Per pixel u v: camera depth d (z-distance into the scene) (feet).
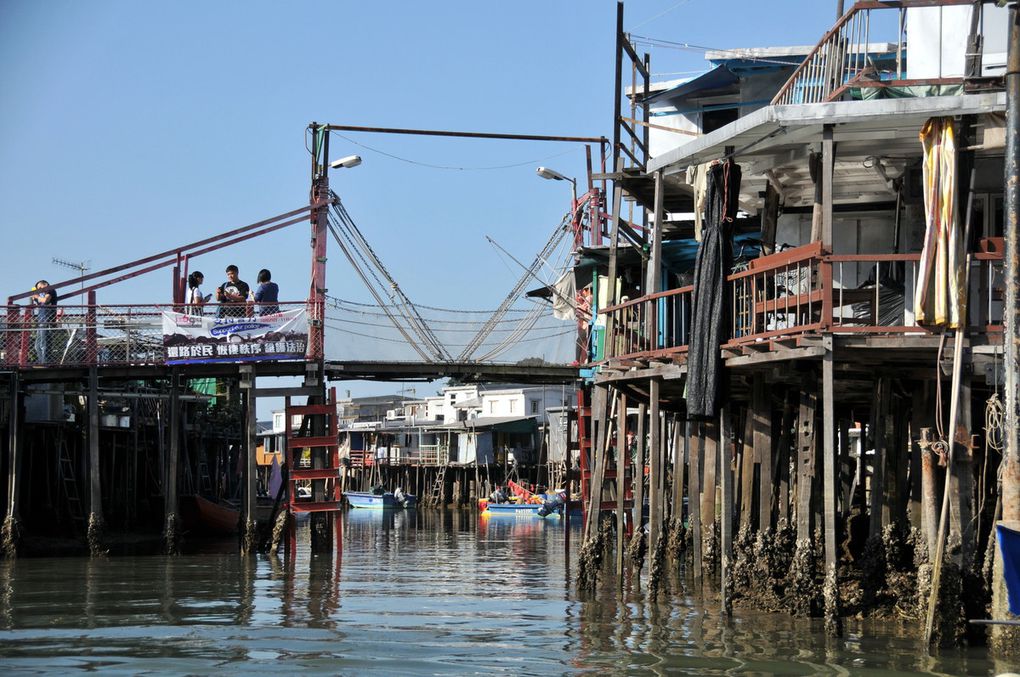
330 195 98.48
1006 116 46.26
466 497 266.57
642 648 50.80
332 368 97.60
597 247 89.10
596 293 93.61
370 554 110.83
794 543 59.57
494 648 51.62
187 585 76.02
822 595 53.67
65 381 96.27
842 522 76.48
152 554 98.68
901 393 57.88
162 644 52.42
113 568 86.79
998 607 45.70
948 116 48.73
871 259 48.98
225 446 164.35
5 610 63.26
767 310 53.57
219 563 91.66
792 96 59.11
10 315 93.76
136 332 95.30
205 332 95.35
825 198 49.98
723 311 54.95
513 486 238.68
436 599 69.92
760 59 92.07
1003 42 57.52
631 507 99.60
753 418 57.67
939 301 47.52
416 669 47.03
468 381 105.70
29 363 93.35
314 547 97.09
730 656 48.08
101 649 51.06
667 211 81.46
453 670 46.73
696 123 98.99
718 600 64.64
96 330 94.79
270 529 102.53
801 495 53.31
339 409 352.28
